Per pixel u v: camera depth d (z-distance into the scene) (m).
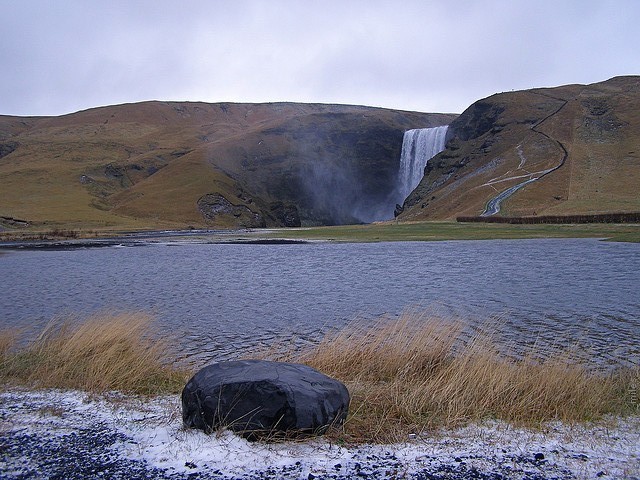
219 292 30.52
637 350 16.25
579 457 7.20
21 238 100.75
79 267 47.47
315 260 50.09
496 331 19.09
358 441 7.66
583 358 15.12
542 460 7.10
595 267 39.72
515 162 182.25
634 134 179.62
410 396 9.23
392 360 11.84
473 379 9.79
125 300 28.05
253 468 6.72
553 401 9.25
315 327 20.53
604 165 161.00
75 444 7.48
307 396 7.82
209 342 18.09
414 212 187.12
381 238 83.44
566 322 20.77
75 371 11.32
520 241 72.19
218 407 7.78
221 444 7.39
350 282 33.69
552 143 187.00
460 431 8.16
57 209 170.25
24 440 7.63
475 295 27.72
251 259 52.72
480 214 136.25
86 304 26.84
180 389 10.51
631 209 116.31
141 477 6.47
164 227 149.50
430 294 28.31
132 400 9.67
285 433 7.63
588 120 198.25
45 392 10.13
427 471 6.72
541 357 15.13
